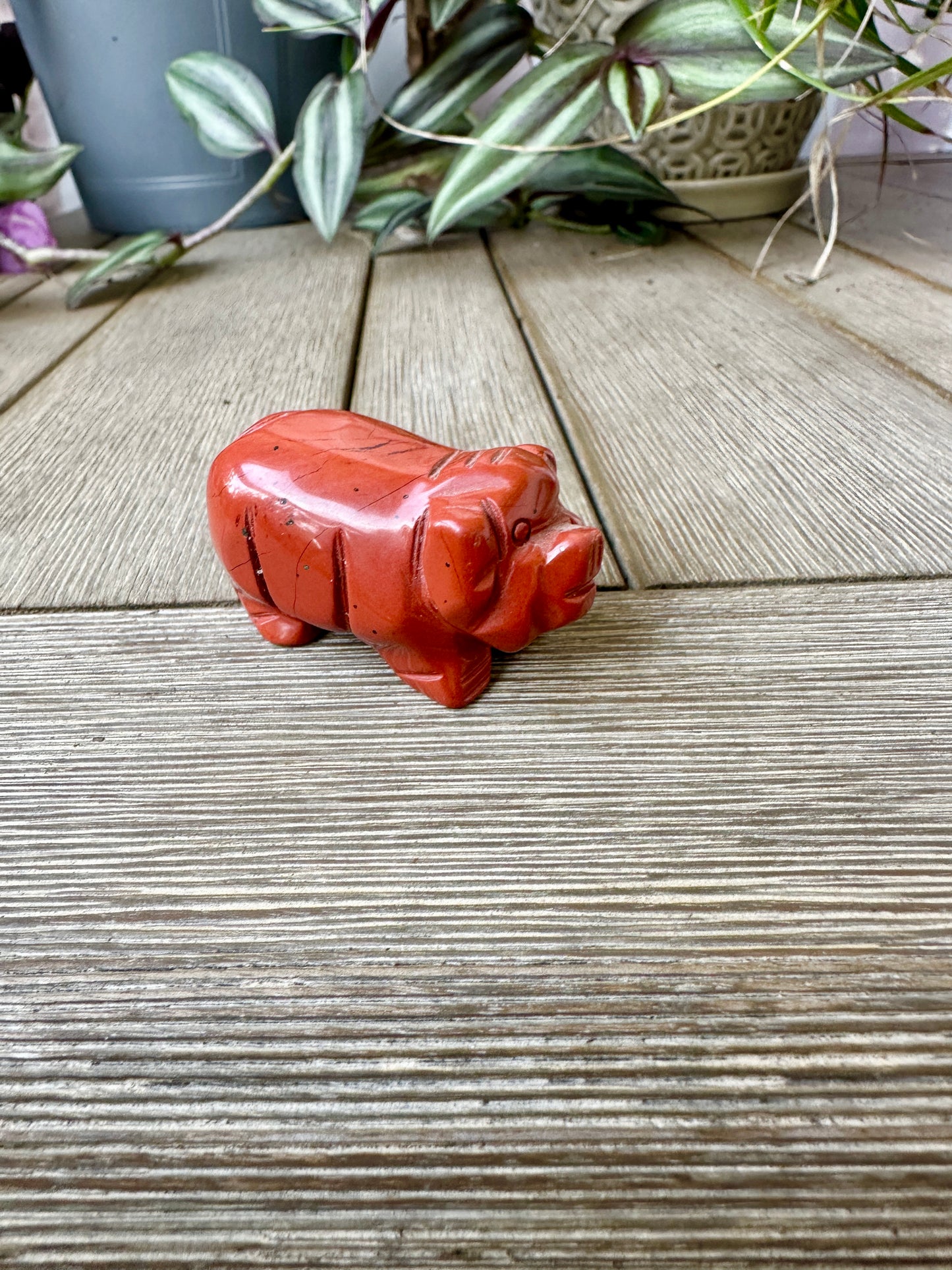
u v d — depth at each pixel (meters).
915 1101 0.37
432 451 0.57
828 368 1.02
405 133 1.53
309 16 1.30
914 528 0.73
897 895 0.45
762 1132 0.36
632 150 1.57
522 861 0.47
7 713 0.59
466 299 1.34
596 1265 0.33
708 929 0.44
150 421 0.99
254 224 1.78
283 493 0.55
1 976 0.43
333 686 0.61
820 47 1.01
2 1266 0.33
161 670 0.63
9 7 1.57
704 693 0.58
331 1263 0.33
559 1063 0.39
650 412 0.95
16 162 1.36
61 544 0.77
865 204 1.65
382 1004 0.41
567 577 0.51
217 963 0.43
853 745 0.53
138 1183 0.36
